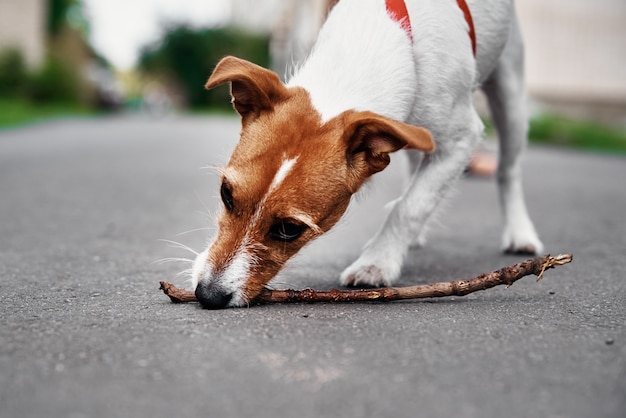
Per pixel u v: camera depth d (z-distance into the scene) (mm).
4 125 3100
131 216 1090
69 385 400
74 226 981
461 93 699
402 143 576
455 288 599
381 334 498
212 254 586
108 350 455
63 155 2031
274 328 507
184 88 9289
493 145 2525
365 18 667
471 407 382
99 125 3814
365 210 1242
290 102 611
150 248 845
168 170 1787
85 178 1548
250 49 9188
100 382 405
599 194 1562
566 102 4707
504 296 633
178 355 447
